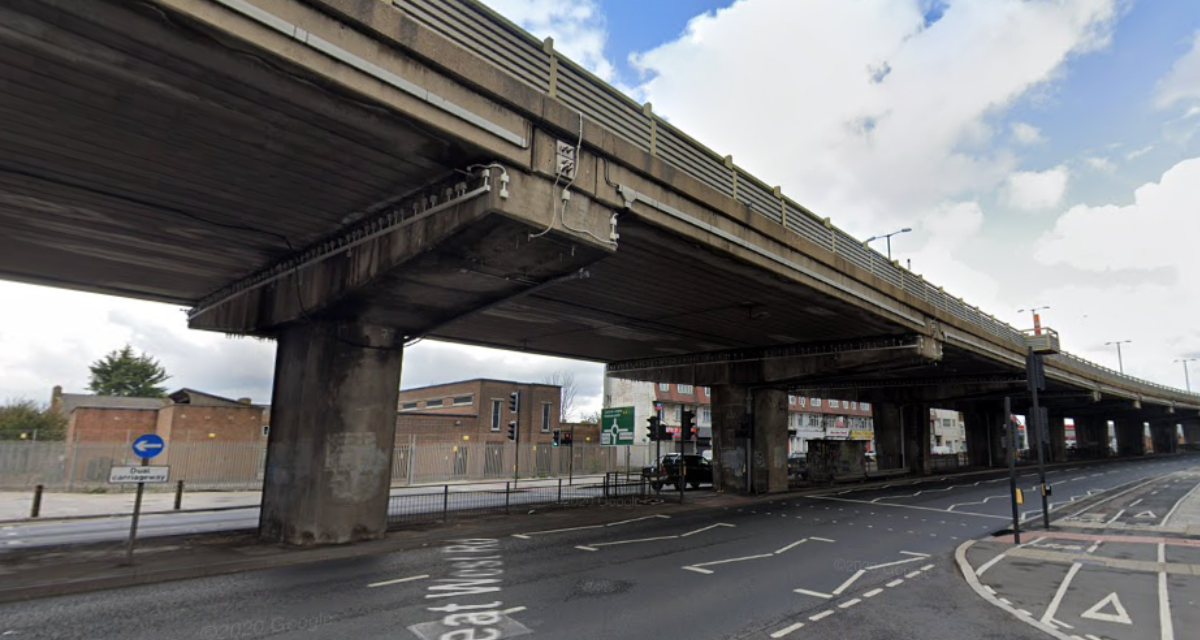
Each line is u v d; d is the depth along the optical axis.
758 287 17.17
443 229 10.10
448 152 9.20
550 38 10.52
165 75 7.12
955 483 35.06
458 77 8.66
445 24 8.98
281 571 10.56
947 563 11.77
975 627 7.57
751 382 28.12
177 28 6.32
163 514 19.67
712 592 9.16
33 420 39.62
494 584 9.54
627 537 14.45
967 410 57.72
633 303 19.09
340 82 7.39
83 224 12.16
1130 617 8.03
